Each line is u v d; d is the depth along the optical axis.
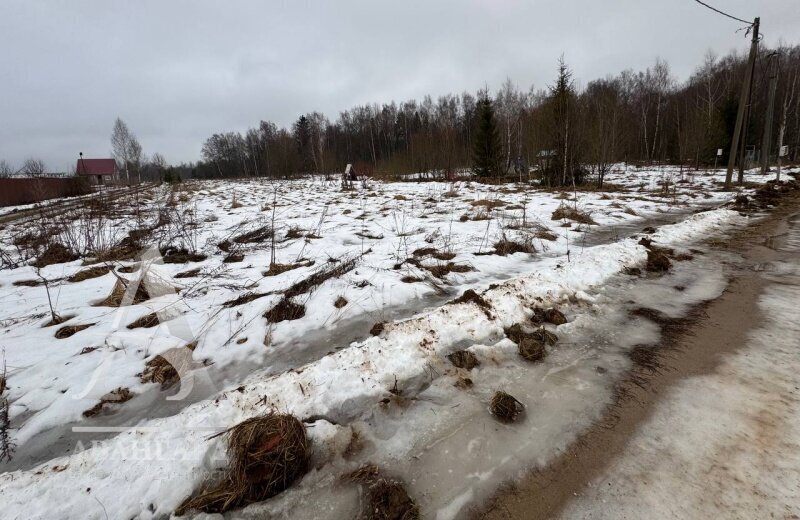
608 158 17.86
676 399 2.47
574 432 2.24
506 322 3.62
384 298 4.46
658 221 8.80
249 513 1.82
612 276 4.87
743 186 14.11
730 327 3.39
